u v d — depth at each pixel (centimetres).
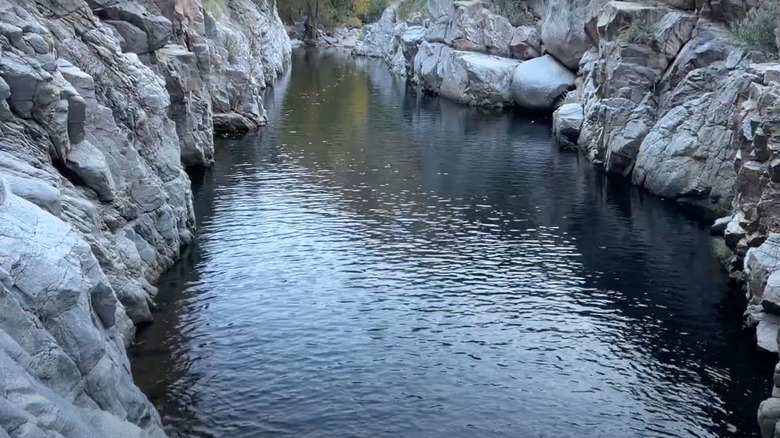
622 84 4825
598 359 2436
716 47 4400
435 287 2933
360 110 6994
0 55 2280
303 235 3450
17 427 1200
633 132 4638
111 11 3700
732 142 3950
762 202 2803
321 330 2550
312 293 2831
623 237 3594
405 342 2494
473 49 7888
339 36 13900
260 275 2973
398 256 3244
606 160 4803
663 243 3519
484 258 3269
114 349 1764
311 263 3117
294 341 2472
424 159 5091
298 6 13588
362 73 9862
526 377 2316
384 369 2325
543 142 5741
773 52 4106
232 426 2020
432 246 3384
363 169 4759
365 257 3216
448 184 4462
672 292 2962
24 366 1381
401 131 6050
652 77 4766
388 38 11762
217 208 3809
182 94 4247
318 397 2170
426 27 9581
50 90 2350
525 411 2139
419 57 8625
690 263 3272
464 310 2744
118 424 1543
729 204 3888
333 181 4434
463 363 2380
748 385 2308
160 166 3166
